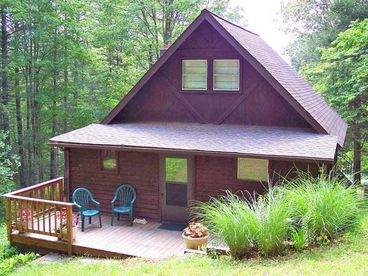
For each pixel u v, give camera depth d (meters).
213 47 11.52
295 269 5.66
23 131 21.06
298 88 12.65
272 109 11.18
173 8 22.33
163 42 23.78
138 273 6.40
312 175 9.33
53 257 8.75
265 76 10.61
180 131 11.20
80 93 21.02
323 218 6.75
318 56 21.67
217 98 11.67
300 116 10.94
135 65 22.78
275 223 6.47
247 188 10.07
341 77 17.14
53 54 19.30
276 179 9.73
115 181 11.27
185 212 10.66
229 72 11.54
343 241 6.70
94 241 9.14
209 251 7.15
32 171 20.61
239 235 6.50
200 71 11.82
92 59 19.89
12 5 17.16
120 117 12.82
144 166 10.96
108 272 6.79
